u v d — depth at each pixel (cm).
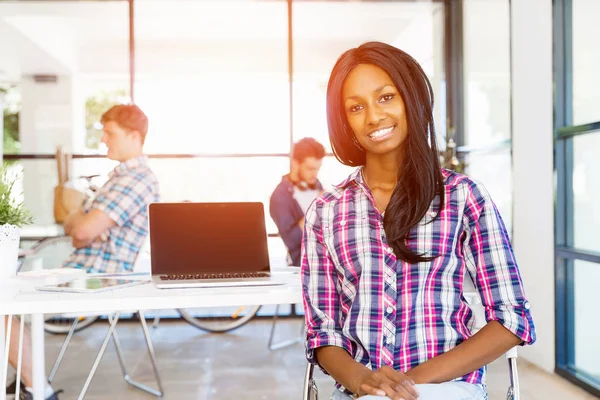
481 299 128
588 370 348
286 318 566
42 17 566
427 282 125
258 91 571
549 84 371
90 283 190
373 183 133
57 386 360
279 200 448
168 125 566
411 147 125
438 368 118
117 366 408
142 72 570
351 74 130
